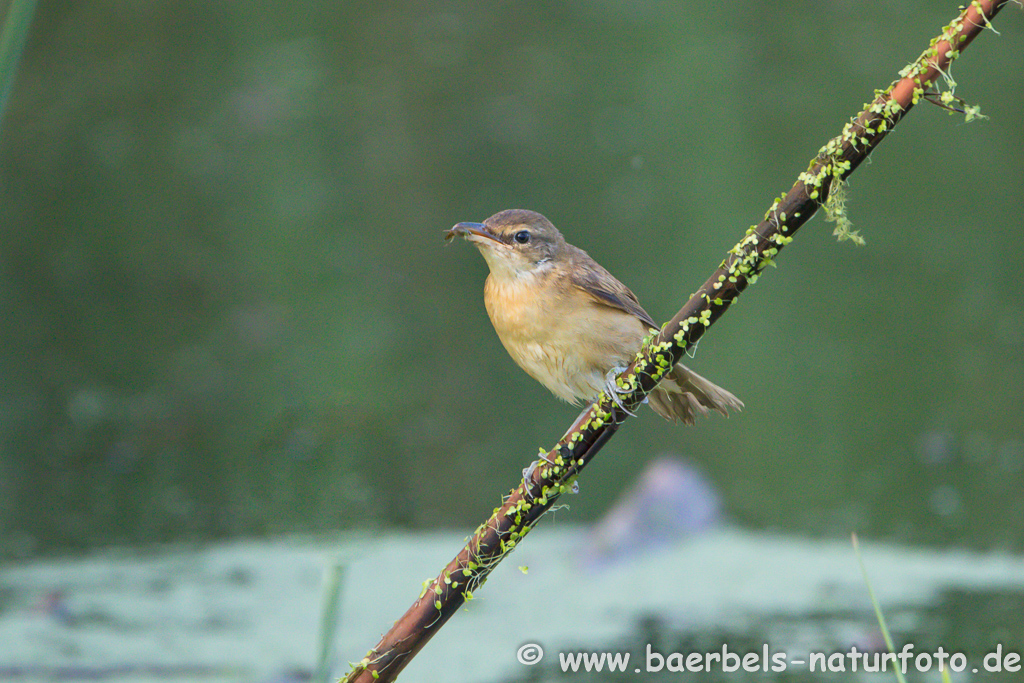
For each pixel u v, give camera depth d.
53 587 8.14
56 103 22.53
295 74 24.42
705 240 17.25
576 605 7.90
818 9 28.62
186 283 16.33
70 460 11.48
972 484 10.53
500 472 11.24
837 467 11.20
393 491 10.56
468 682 6.80
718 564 8.56
